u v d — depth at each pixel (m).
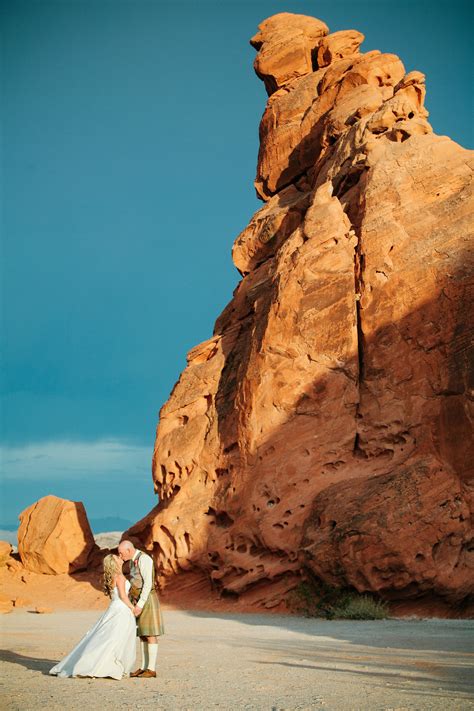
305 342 25.52
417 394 23.62
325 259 26.22
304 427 24.73
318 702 7.37
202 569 25.69
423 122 28.50
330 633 15.72
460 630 15.92
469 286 23.80
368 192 27.02
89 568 33.22
